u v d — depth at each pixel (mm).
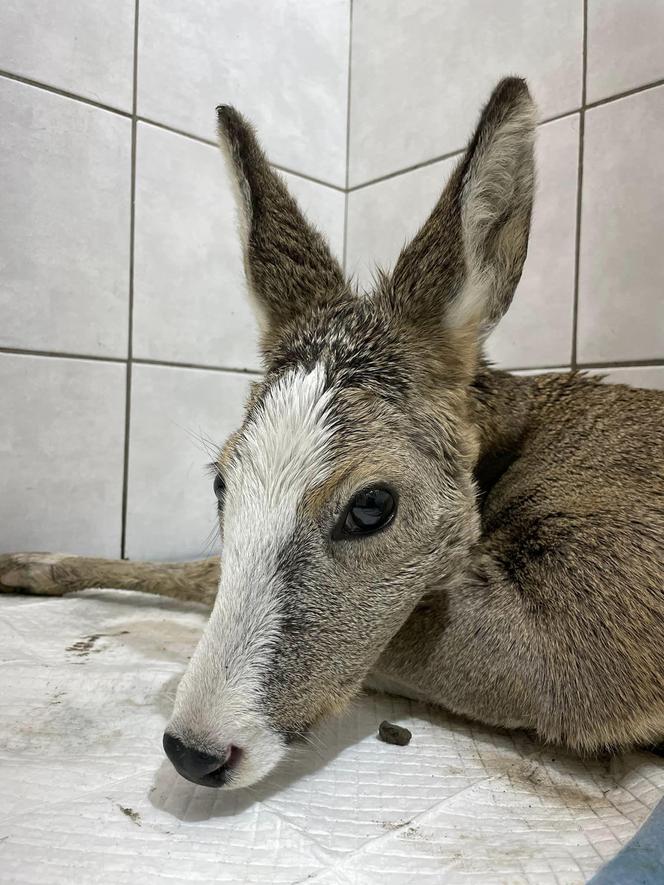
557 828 232
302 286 346
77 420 540
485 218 302
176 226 588
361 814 235
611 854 215
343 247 722
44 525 528
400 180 669
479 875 202
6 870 193
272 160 659
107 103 542
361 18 705
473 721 322
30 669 344
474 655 305
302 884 194
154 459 585
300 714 245
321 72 700
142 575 469
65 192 523
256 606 242
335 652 255
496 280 317
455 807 243
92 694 317
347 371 287
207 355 615
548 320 556
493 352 594
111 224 549
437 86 634
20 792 235
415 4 649
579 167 533
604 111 517
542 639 292
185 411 602
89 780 245
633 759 284
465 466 306
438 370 308
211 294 615
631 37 500
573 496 323
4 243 497
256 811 234
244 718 229
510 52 577
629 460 332
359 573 263
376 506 262
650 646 280
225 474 279
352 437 267
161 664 355
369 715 324
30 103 503
